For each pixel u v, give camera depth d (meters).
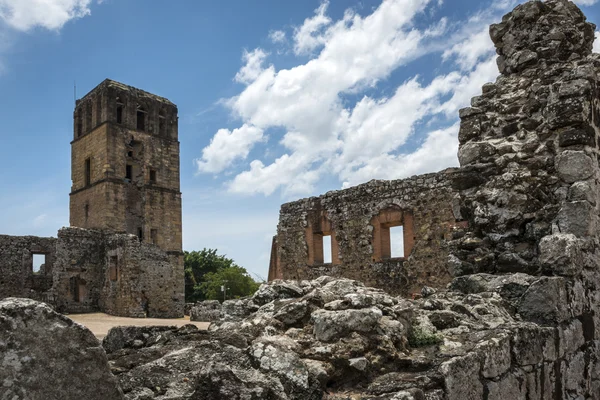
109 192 39.84
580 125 6.71
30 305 2.58
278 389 3.32
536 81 7.50
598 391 6.28
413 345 4.53
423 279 18.42
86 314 31.64
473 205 7.41
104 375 2.73
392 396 3.34
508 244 6.95
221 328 4.75
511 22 8.12
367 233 20.41
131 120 42.31
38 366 2.52
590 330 6.30
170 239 43.47
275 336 4.13
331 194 22.03
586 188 6.43
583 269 6.26
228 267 60.91
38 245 36.28
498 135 7.64
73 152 44.09
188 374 3.54
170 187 44.25
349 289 5.02
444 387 3.71
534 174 6.99
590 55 7.38
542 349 5.11
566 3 7.82
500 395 4.31
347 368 3.79
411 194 19.16
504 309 5.69
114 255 32.09
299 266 22.84
